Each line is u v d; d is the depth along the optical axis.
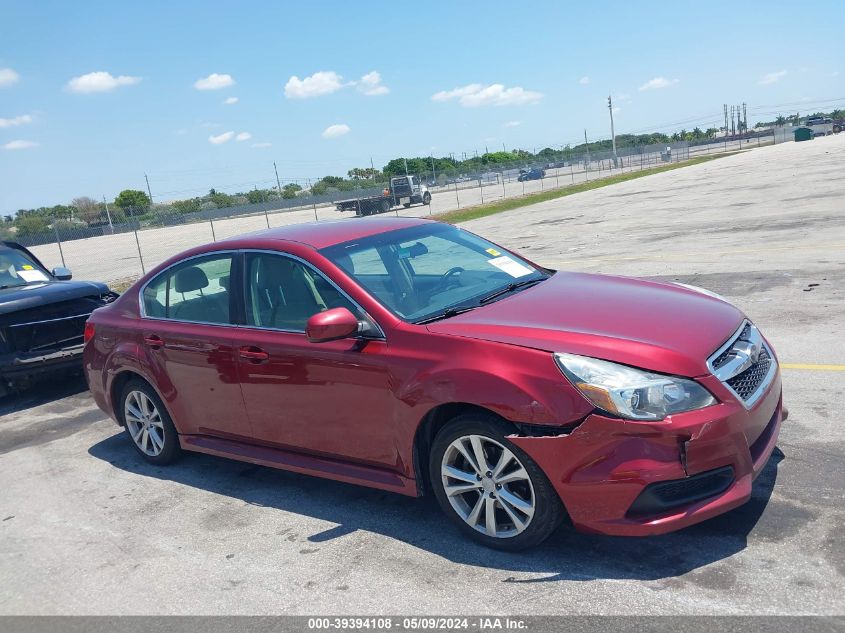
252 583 3.64
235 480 5.04
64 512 4.86
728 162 49.53
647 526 3.12
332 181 55.25
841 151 41.53
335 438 4.17
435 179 61.38
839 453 4.12
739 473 3.25
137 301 5.43
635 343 3.36
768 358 3.78
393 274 4.32
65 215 32.44
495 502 3.57
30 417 7.35
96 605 3.65
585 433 3.18
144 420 5.49
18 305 7.47
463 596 3.27
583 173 75.56
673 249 12.63
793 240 11.90
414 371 3.68
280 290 4.45
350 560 3.73
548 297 4.08
